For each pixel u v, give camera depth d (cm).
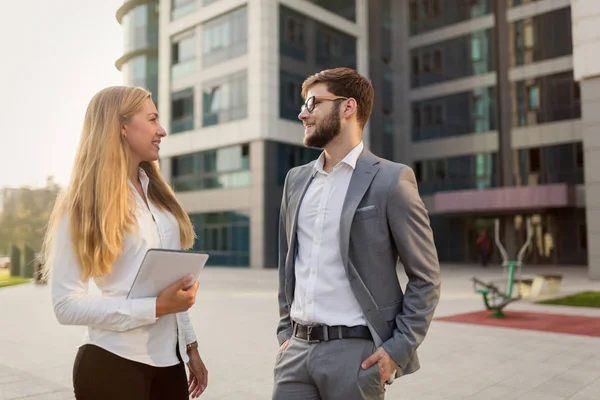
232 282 1742
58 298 180
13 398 445
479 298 1214
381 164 213
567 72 2675
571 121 2648
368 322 201
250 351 640
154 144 205
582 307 1036
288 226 234
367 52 3030
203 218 2781
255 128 2534
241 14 2638
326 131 216
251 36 2575
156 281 182
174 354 203
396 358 195
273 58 2559
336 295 207
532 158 2772
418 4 3241
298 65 2672
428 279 202
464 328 797
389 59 3247
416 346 198
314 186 224
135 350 189
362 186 207
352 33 2938
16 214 2594
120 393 186
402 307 207
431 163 3145
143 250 195
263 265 2506
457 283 1642
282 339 232
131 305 179
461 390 473
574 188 2547
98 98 198
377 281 204
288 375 216
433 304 203
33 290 1488
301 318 213
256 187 2541
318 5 2766
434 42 3162
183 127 2886
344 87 217
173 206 222
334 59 2855
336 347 203
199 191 2802
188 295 186
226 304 1133
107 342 187
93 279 192
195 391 230
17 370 545
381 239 204
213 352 634
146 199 211
